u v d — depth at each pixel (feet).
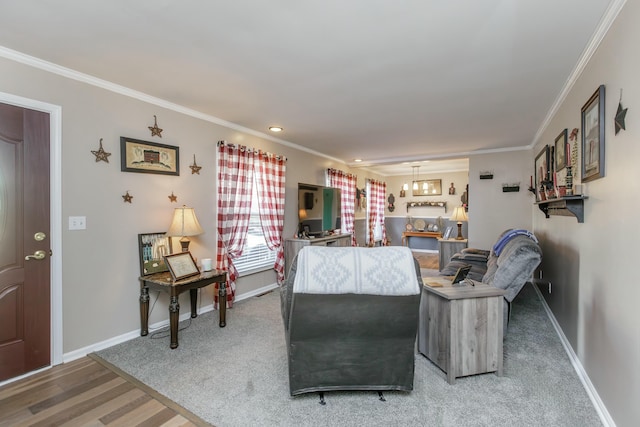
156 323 10.16
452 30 6.07
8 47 6.84
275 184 14.60
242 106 10.53
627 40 4.98
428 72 7.91
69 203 8.03
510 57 7.11
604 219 5.99
